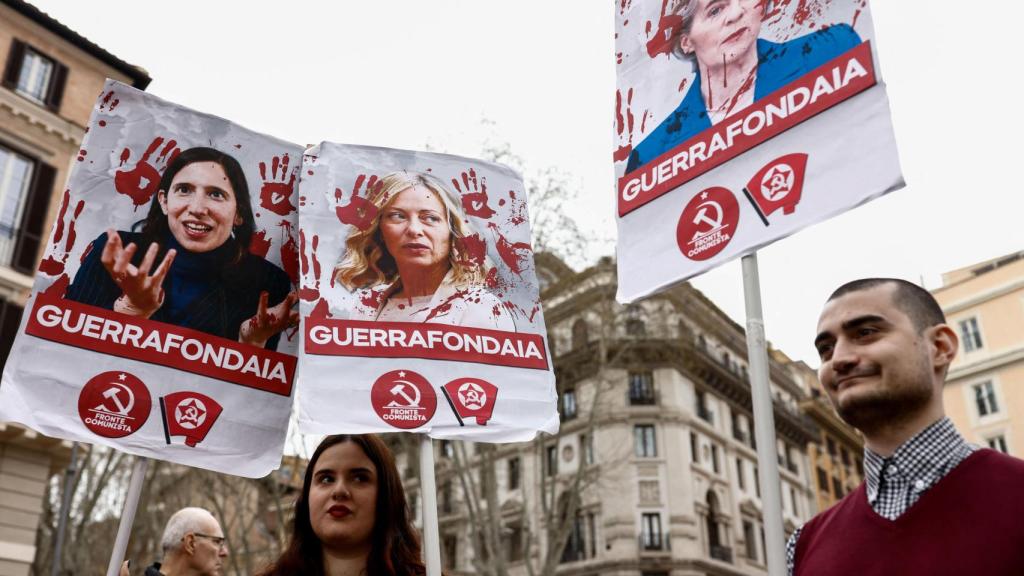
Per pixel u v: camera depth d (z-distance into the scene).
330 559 3.39
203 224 4.03
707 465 33.62
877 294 2.47
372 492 3.40
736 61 3.45
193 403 3.78
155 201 3.97
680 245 3.41
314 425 3.58
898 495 2.30
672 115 3.64
